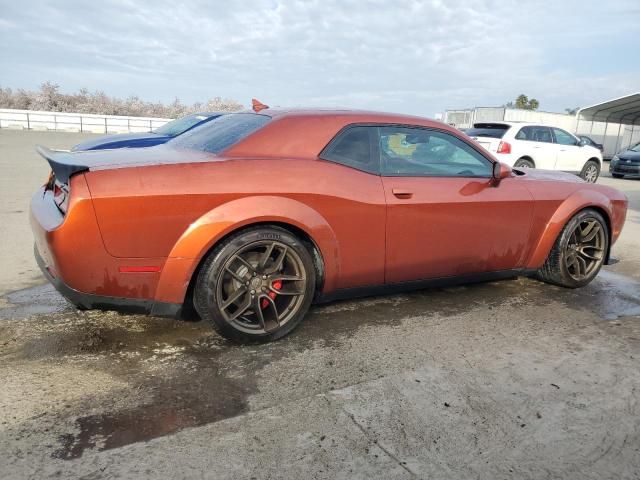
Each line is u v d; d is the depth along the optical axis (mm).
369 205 3008
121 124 33438
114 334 2938
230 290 2768
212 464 1862
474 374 2639
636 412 2348
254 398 2320
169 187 2494
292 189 2768
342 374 2576
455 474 1870
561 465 1952
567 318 3521
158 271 2547
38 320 3104
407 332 3139
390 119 3285
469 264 3564
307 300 2934
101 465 1829
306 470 1853
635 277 4711
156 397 2293
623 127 29172
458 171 3525
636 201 10141
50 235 2395
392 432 2104
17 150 15625
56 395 2270
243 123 3188
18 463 1819
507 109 25984
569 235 3969
